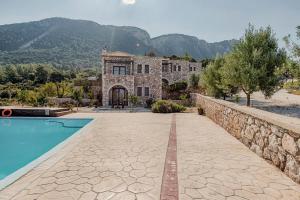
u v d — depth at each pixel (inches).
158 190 162.6
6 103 1050.7
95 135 365.7
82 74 3750.0
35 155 399.2
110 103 1298.0
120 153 259.3
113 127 447.2
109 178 184.9
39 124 641.0
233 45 692.1
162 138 343.0
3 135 537.0
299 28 455.8
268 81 620.7
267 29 666.2
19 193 159.5
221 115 452.1
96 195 154.8
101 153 259.6
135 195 154.6
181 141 323.0
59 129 588.7
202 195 155.3
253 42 655.1
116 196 153.3
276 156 215.2
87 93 1407.5
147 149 278.2
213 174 194.9
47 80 3186.5
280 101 990.4
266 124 239.8
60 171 201.5
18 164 352.8
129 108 1186.0
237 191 162.1
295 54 468.8
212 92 959.0
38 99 1013.8
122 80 1270.9
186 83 1512.1
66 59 7824.8
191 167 212.4
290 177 188.5
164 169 206.4
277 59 632.4
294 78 500.7
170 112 788.0
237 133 339.9
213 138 344.8
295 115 566.3
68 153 259.8
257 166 217.5
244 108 327.6
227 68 693.9
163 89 1405.0
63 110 771.4
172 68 1809.8
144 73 1333.7
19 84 2768.2
